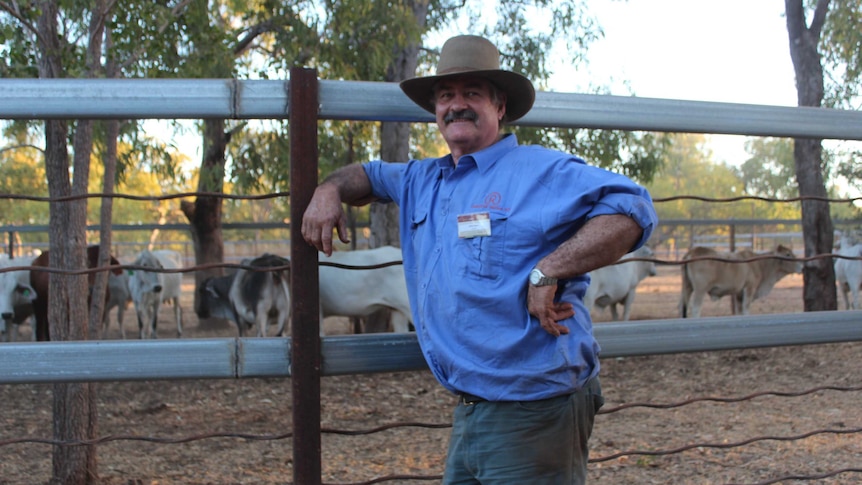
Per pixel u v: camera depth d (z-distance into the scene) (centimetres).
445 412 682
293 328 228
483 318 211
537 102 244
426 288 223
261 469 514
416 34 957
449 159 230
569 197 206
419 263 228
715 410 648
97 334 593
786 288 1820
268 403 717
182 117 223
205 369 229
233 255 2706
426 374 836
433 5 1214
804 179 1065
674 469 485
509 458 212
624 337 255
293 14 946
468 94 224
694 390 748
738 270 1194
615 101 249
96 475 473
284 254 2312
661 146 1291
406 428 618
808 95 1035
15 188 1661
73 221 440
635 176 1250
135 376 226
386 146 1076
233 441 584
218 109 223
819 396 693
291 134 226
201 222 1278
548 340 211
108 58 563
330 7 927
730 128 259
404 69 1111
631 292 1184
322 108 229
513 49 1234
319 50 943
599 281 1137
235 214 3281
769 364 858
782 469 477
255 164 1094
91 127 464
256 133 1120
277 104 226
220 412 685
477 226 212
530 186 211
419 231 231
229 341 230
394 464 516
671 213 4497
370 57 940
